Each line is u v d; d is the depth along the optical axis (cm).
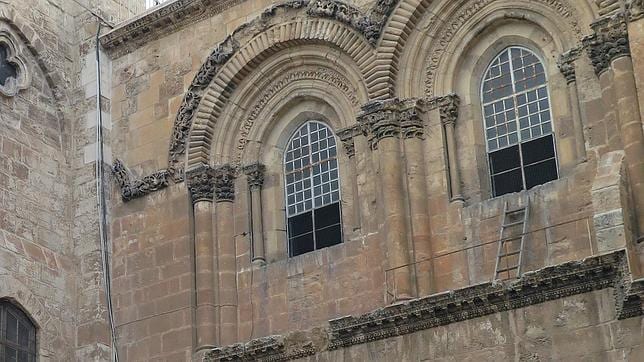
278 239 3588
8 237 3575
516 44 3356
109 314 3678
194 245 3619
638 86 2956
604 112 3084
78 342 3662
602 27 3095
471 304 2744
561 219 3084
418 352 2797
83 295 3716
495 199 3206
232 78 3709
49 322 3612
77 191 3844
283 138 3691
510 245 3136
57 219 3769
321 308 3384
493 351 2692
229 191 3656
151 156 3794
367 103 3397
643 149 2928
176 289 3581
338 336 2938
